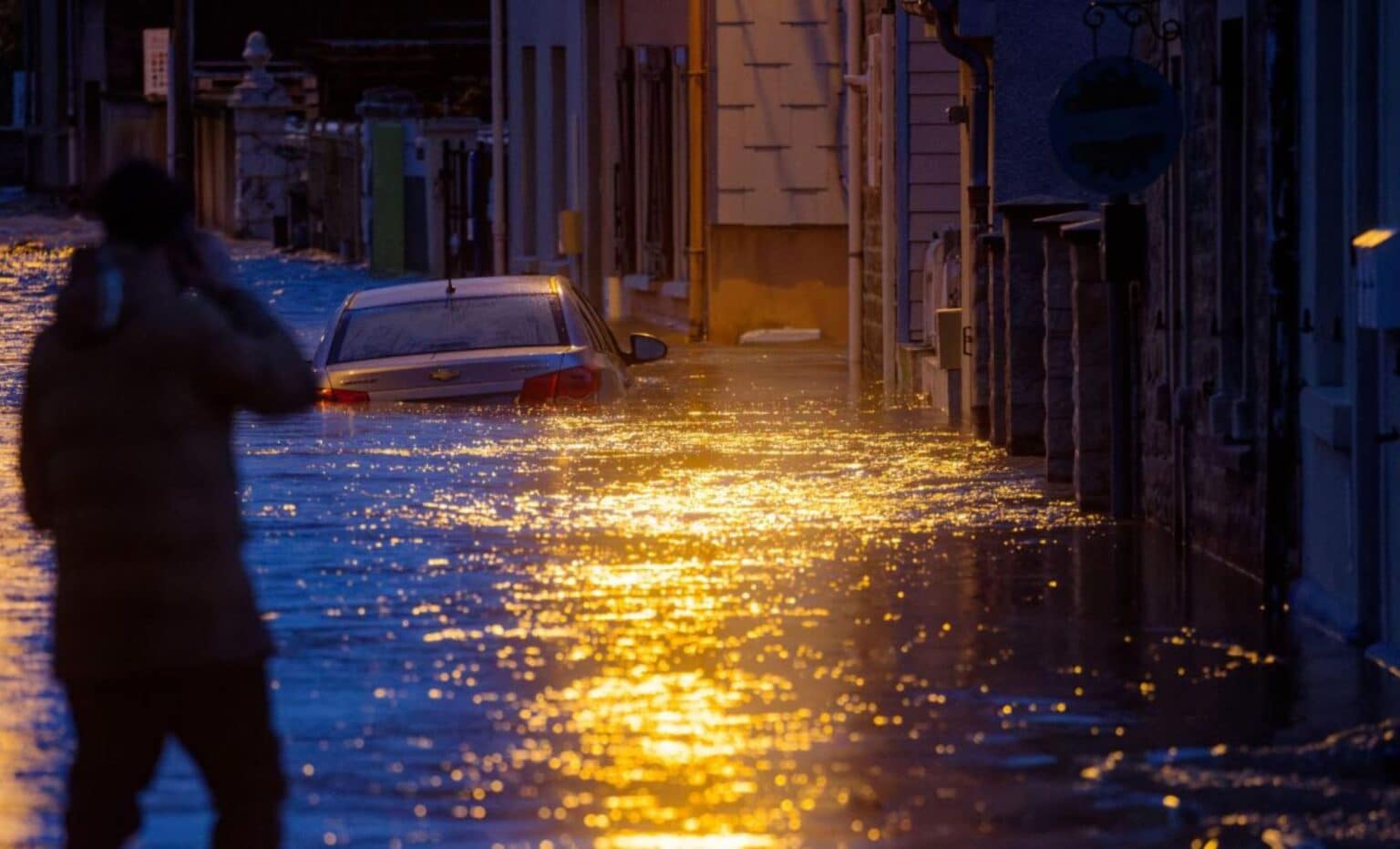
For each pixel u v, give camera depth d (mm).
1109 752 18594
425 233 106312
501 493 33938
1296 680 21344
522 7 95125
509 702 20297
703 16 70438
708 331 70750
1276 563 25609
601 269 86000
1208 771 17984
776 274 70250
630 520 31531
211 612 14203
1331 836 16250
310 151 130125
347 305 43188
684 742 18844
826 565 27828
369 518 31562
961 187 52281
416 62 134250
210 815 16781
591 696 20516
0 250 122312
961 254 49156
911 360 52969
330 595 25656
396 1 139500
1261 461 26688
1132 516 32062
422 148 105312
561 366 41438
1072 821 16641
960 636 23422
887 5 55281
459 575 26953
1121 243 31375
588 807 16922
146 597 14133
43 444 14375
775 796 17250
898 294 55406
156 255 14516
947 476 36500
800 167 69688
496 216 92062
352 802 17062
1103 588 26375
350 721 19547
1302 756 18391
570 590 25984
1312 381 24922
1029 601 25500
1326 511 24406
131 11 169250
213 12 151250
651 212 78375
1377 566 22859
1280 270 25688
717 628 23766
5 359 59500
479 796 17234
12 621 23969
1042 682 21250
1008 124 44688
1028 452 39375
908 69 55469
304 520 31344
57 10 196625
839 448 40594
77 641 14172
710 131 70000
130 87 169750
